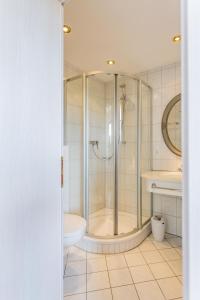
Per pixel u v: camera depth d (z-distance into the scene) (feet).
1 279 2.21
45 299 2.85
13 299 2.35
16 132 2.44
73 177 8.03
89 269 5.90
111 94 9.05
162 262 6.28
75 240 5.20
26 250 2.55
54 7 3.16
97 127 9.02
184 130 1.42
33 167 2.69
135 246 7.24
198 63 1.32
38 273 2.74
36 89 2.76
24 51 2.56
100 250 6.82
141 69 8.74
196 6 1.33
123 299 4.74
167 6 4.89
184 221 1.42
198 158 1.32
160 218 8.07
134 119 8.71
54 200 3.08
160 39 6.31
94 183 8.87
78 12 5.09
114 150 8.94
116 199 8.49
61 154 3.30
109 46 6.75
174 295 4.88
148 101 8.89
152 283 5.30
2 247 2.23
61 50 3.34
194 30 1.34
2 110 2.27
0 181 2.23
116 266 6.06
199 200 1.32
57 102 3.21
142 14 5.17
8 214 2.31
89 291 4.99
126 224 8.48
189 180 1.37
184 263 1.41
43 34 2.90
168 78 8.38
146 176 7.30
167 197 8.33
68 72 8.13
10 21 2.37
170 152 8.38
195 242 1.33
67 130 7.88
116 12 5.10
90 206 8.57
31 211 2.64
